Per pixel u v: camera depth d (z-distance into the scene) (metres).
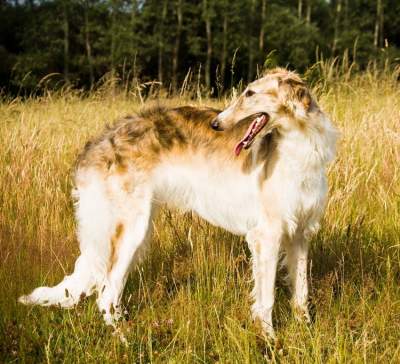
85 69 29.62
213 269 4.23
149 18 29.58
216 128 3.71
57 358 3.21
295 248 3.84
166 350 3.33
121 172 3.90
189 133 3.93
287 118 3.51
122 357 3.29
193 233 4.60
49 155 6.06
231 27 29.17
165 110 4.07
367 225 4.87
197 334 3.50
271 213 3.64
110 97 8.42
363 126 6.33
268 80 3.59
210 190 3.89
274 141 3.63
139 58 28.83
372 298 3.94
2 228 4.83
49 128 6.84
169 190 3.96
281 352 3.18
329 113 6.70
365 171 5.50
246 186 3.74
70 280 3.91
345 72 8.26
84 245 4.00
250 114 3.61
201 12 29.31
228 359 3.21
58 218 5.03
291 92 3.48
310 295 3.97
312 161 3.54
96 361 3.22
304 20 29.48
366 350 3.19
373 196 5.37
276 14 29.44
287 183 3.56
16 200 5.44
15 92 27.52
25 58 28.22
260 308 3.64
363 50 27.38
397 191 5.32
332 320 3.62
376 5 32.56
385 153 5.82
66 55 29.73
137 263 4.02
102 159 3.97
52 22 30.11
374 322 3.54
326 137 3.57
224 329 3.52
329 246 4.50
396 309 3.72
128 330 3.47
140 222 3.90
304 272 3.84
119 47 28.53
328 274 3.98
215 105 6.59
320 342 3.26
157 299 3.92
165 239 4.67
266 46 29.17
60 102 8.53
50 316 3.66
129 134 3.96
